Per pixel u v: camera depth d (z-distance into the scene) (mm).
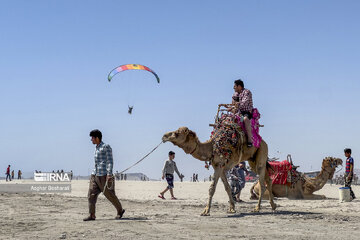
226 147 11688
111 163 10609
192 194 21188
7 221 10258
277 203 15656
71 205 14078
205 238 8234
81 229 9133
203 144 11672
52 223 9945
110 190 10656
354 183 34594
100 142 10750
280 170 17188
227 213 12359
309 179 17531
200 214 11688
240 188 16328
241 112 12414
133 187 27422
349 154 16812
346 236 8500
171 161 18641
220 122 12195
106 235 8484
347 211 12859
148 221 10281
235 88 12672
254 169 13094
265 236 8477
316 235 8602
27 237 8281
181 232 8836
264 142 13055
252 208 14023
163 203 15609
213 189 11695
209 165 11930
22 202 14727
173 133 11281
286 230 9180
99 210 12992
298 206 14477
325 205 14609
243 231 9031
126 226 9500
